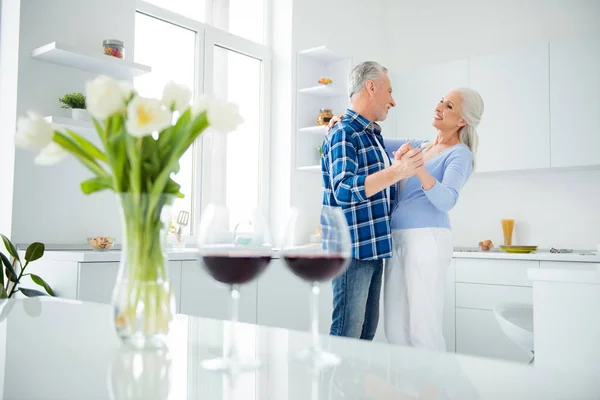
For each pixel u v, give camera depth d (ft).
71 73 9.43
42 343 2.40
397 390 1.73
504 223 13.61
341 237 2.65
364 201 6.63
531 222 13.71
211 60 12.47
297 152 13.34
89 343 2.41
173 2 12.07
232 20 13.21
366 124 7.00
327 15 14.39
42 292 7.68
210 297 9.38
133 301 2.28
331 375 1.92
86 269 7.73
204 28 12.34
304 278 2.71
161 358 2.16
